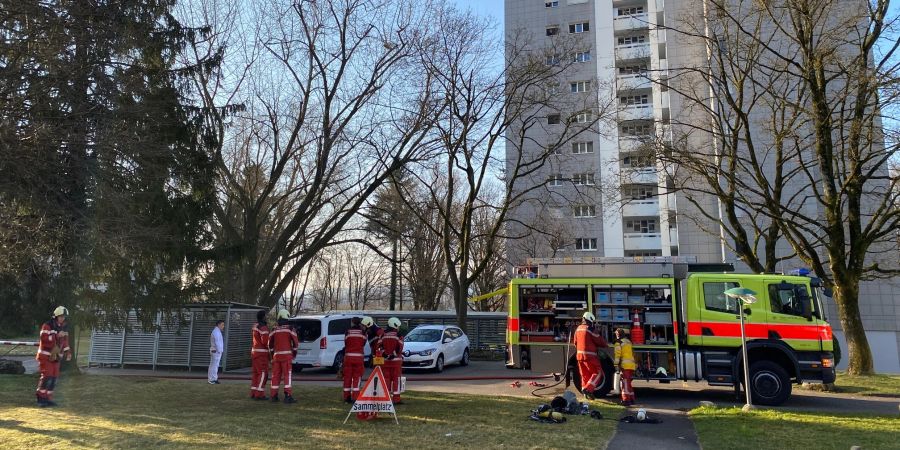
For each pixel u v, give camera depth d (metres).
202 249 18.72
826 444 7.70
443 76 25.16
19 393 12.09
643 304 12.74
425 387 14.95
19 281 13.67
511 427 8.84
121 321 16.84
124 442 7.62
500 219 26.39
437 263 44.66
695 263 13.39
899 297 33.47
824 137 16.33
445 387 14.99
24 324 14.54
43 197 12.14
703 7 20.92
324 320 19.50
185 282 18.28
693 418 9.83
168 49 17.22
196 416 9.64
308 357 19.02
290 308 54.28
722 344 12.06
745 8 21.67
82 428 8.53
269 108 26.27
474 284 44.81
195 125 17.94
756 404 11.73
